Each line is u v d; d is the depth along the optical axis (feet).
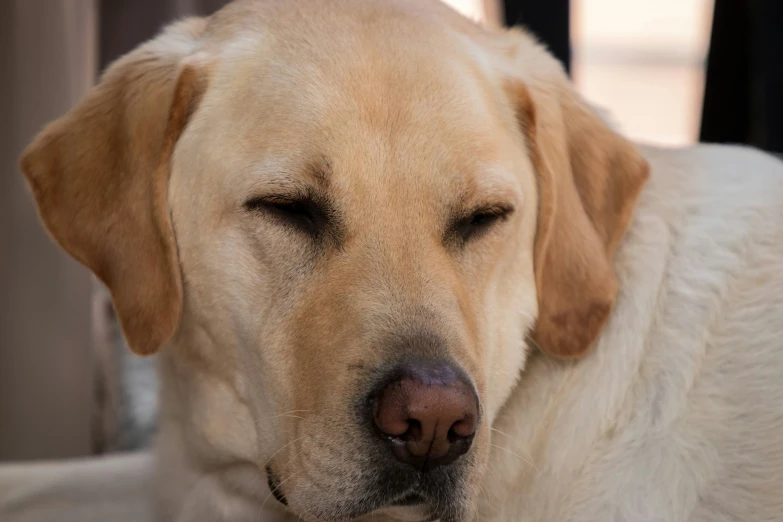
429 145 7.04
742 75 14.74
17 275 14.21
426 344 6.49
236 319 7.43
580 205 8.19
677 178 8.61
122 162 7.66
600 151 8.39
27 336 14.29
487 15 14.99
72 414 14.57
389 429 6.27
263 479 8.26
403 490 6.48
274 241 7.11
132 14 16.34
